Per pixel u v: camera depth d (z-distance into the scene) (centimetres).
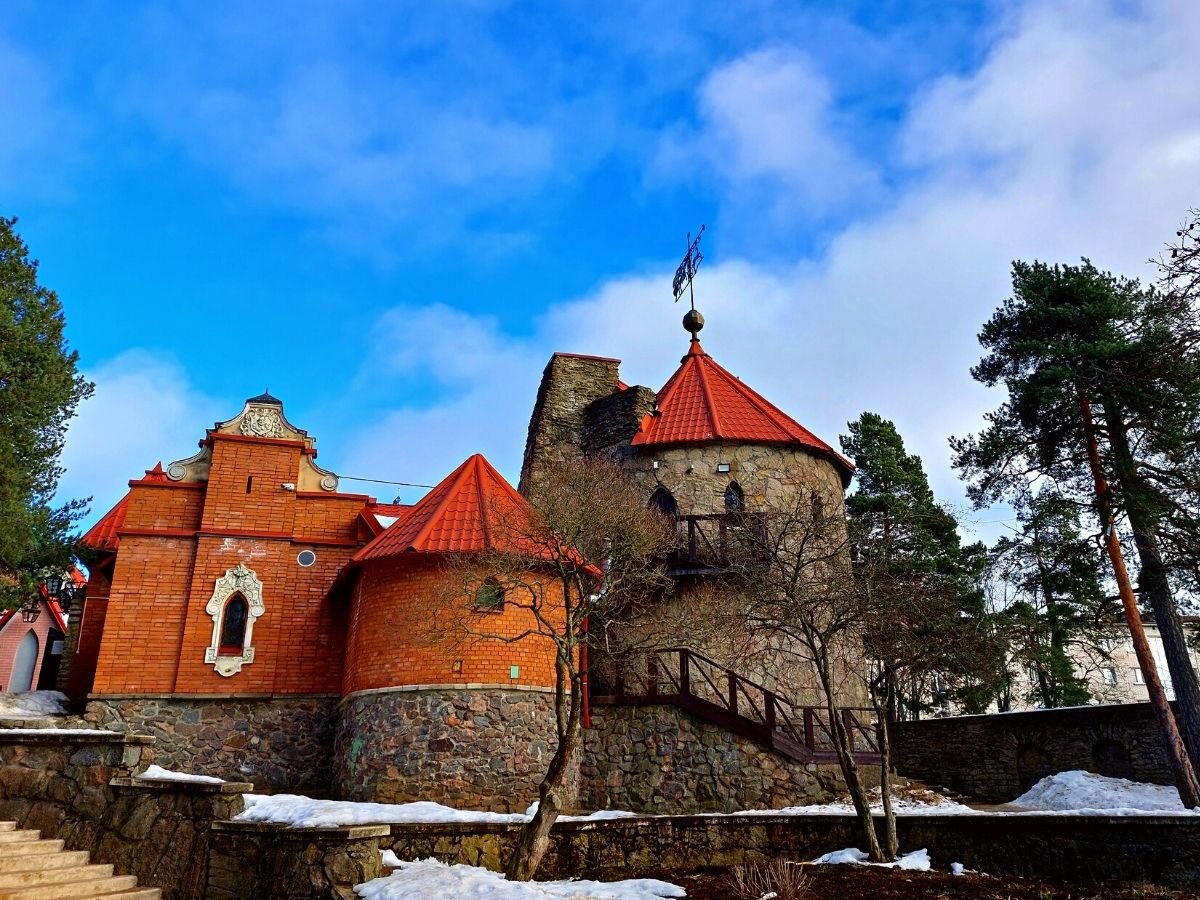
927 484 3300
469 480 1945
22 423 2006
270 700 1903
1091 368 1836
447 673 1652
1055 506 1952
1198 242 1237
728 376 2677
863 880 1113
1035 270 2095
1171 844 1098
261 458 2088
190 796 1139
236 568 1980
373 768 1622
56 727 1246
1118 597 1900
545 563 1492
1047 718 2191
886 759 1331
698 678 2047
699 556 2047
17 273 2164
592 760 1741
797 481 2320
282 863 1034
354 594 1908
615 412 2483
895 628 1557
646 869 1257
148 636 1895
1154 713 1853
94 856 1130
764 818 1344
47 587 2444
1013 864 1197
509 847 1197
